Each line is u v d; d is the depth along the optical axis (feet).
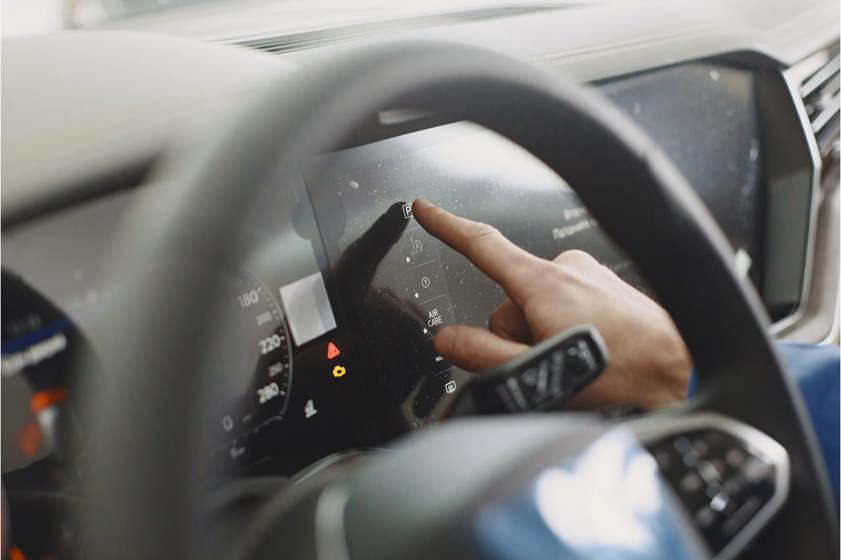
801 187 5.02
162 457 1.15
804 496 1.69
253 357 2.62
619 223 1.65
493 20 4.10
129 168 2.33
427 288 3.11
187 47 2.68
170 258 1.19
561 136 1.56
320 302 2.80
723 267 1.65
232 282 1.23
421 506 1.17
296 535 1.48
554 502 1.16
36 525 2.26
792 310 5.19
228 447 2.54
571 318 2.15
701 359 1.71
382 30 3.87
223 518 2.48
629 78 4.25
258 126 1.28
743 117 4.94
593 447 1.24
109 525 1.17
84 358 2.20
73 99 2.42
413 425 3.05
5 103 2.38
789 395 1.68
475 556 1.11
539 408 1.87
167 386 1.16
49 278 2.26
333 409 2.84
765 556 1.74
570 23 4.18
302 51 3.35
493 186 3.43
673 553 1.22
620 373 2.07
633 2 4.52
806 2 5.22
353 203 2.92
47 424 2.23
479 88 1.46
